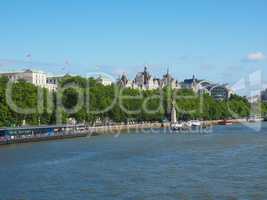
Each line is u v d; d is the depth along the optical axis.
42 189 95.31
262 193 90.94
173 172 115.00
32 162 134.12
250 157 144.62
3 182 102.75
